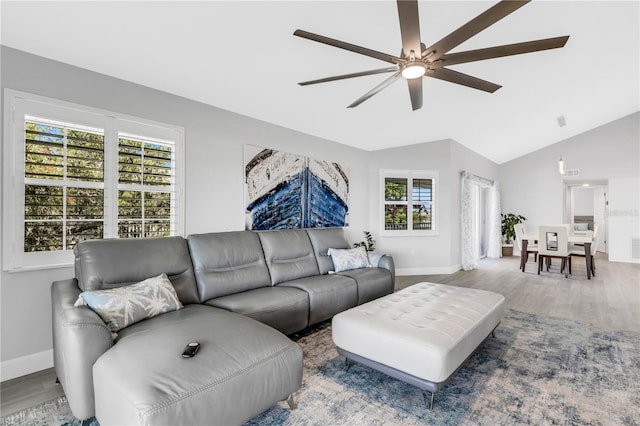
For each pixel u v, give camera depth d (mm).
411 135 5277
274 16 2201
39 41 2227
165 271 2445
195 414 1285
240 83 3070
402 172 5773
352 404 1827
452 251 5887
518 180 8391
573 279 5289
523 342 2701
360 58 2791
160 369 1363
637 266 6527
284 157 4258
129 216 2863
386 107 4082
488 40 2809
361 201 5586
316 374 2174
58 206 2457
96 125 2656
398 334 1900
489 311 2389
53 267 2424
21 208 2287
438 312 2268
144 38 2287
